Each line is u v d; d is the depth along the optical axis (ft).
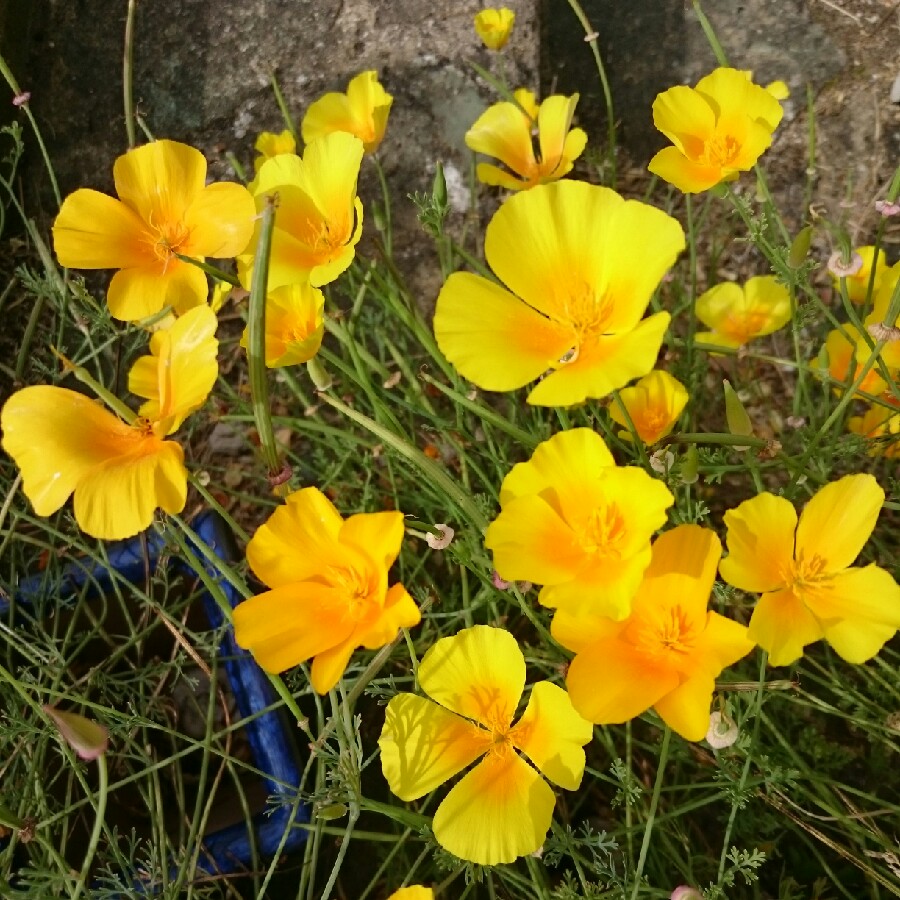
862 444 0.99
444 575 1.25
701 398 1.29
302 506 0.76
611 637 0.76
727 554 0.73
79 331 1.40
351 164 0.83
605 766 1.14
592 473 0.74
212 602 1.10
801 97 1.53
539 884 0.90
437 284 1.44
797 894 1.00
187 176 0.84
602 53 1.59
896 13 1.55
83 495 0.71
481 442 1.17
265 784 1.03
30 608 1.11
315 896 1.11
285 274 0.84
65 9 1.57
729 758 0.94
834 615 0.75
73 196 0.83
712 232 1.47
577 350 0.72
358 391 1.22
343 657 0.73
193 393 0.70
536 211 0.75
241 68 1.54
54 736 0.91
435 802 1.09
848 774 1.11
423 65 1.50
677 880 1.05
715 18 1.59
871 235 1.43
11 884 1.00
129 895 0.89
